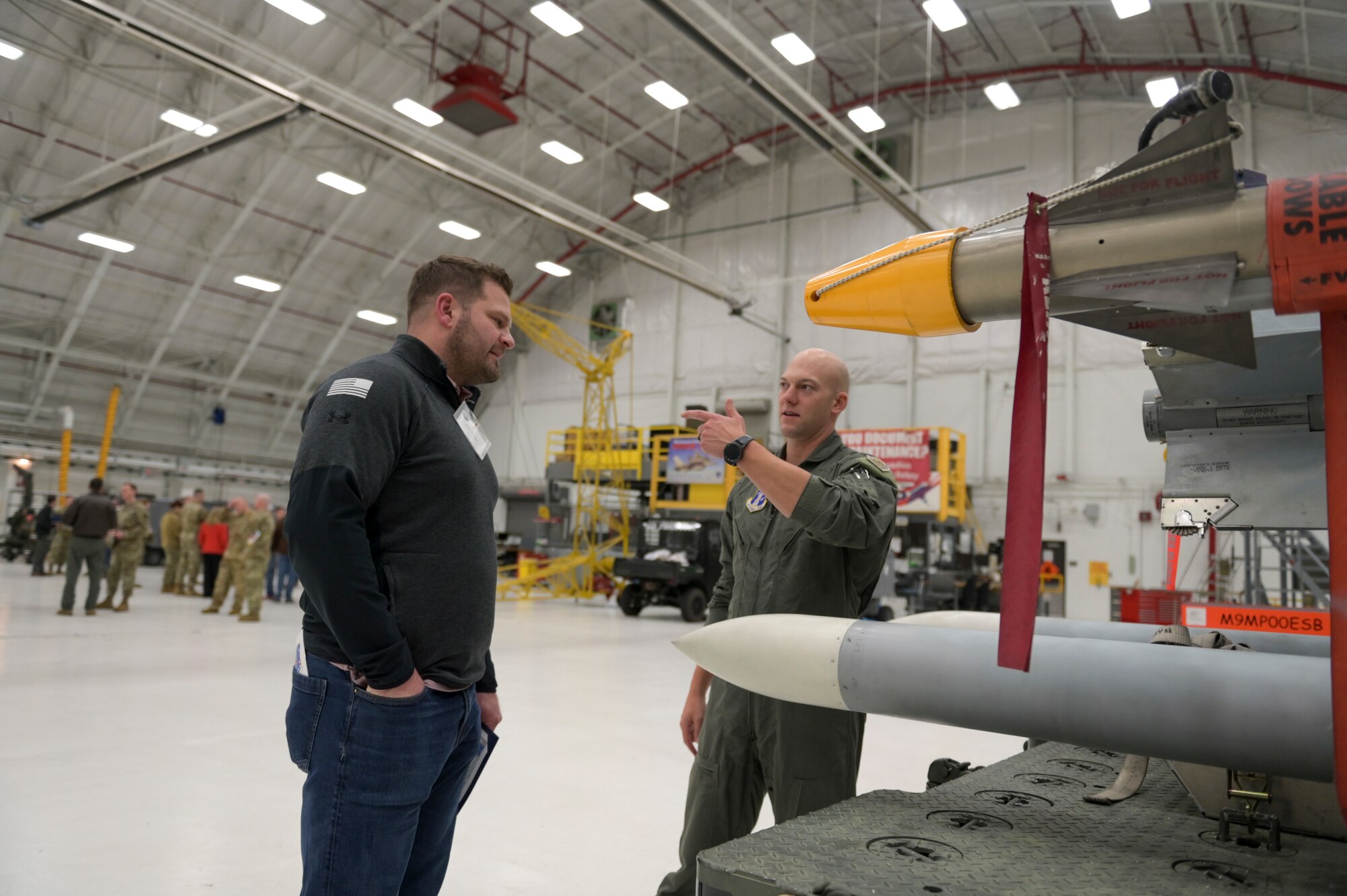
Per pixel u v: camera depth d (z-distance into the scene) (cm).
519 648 768
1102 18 1313
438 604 126
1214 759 93
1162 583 1382
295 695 125
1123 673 98
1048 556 1482
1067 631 171
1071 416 1492
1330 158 1299
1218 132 86
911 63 1550
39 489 1889
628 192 1959
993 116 1631
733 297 1764
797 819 107
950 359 1631
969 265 107
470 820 292
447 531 128
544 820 295
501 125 1316
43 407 1862
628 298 2095
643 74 1608
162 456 2011
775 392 1827
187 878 231
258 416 2158
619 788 338
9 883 222
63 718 406
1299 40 1180
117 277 1736
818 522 140
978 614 185
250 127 1130
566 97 1658
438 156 1717
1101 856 94
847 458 166
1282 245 84
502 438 2319
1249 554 588
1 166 1483
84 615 838
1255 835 104
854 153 1767
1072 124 1551
